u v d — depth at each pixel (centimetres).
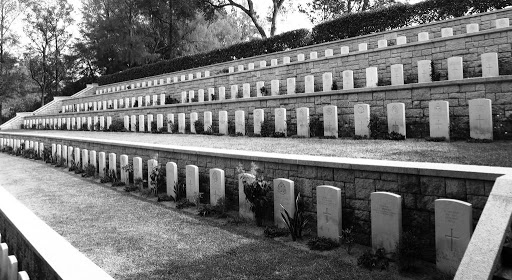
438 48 1366
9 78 4269
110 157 1262
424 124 1054
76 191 1108
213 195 860
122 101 2809
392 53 1485
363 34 2114
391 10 2014
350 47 2066
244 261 554
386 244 550
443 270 489
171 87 2475
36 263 450
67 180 1302
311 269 517
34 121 3500
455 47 1327
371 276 490
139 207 902
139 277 511
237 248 609
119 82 4066
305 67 1756
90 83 4784
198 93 2120
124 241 657
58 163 1666
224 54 2938
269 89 1836
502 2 1688
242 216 782
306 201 702
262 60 2484
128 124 2194
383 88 1124
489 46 1252
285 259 557
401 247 513
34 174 1466
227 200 857
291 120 1354
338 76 1642
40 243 461
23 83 4478
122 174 1198
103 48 4031
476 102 928
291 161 724
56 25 4472
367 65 1554
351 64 1602
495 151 778
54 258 409
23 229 523
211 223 757
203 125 1678
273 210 755
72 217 820
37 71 4491
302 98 1323
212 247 618
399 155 811
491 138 907
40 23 4359
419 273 499
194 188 906
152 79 3412
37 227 533
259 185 720
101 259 577
